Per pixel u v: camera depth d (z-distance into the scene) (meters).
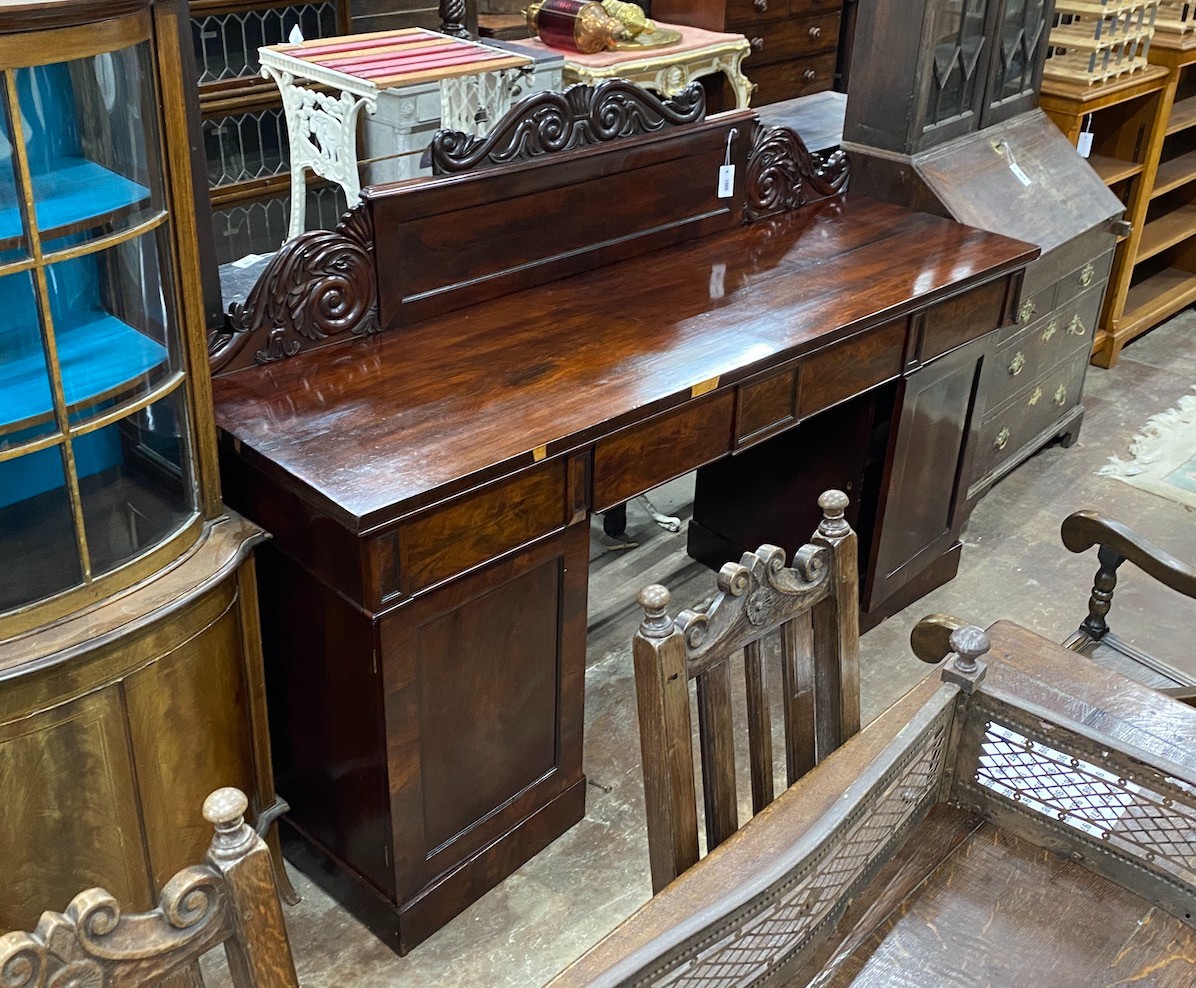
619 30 3.54
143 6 1.62
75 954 0.96
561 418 2.01
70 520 1.71
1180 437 4.22
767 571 1.51
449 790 2.16
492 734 2.20
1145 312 4.84
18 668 1.67
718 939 1.15
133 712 1.83
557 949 2.23
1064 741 1.42
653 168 2.66
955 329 2.84
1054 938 1.37
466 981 2.16
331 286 2.18
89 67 1.56
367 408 2.03
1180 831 1.37
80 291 1.64
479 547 1.96
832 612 1.63
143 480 1.81
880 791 1.35
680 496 3.72
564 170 2.46
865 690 2.93
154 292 1.75
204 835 2.05
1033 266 3.36
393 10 3.83
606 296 2.51
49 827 1.81
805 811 1.45
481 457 1.88
